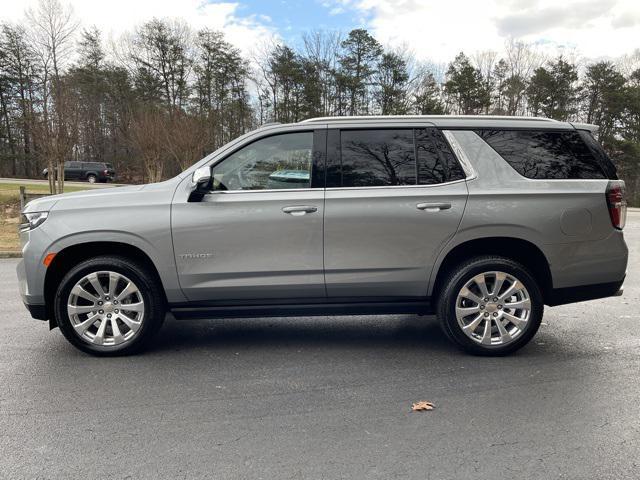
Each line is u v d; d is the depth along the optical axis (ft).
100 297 13.69
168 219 13.25
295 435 9.56
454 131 13.75
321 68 145.07
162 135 74.38
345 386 11.91
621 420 10.13
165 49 159.84
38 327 16.93
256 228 13.28
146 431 9.73
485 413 10.45
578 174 13.75
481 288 13.58
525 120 14.05
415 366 13.21
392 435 9.55
